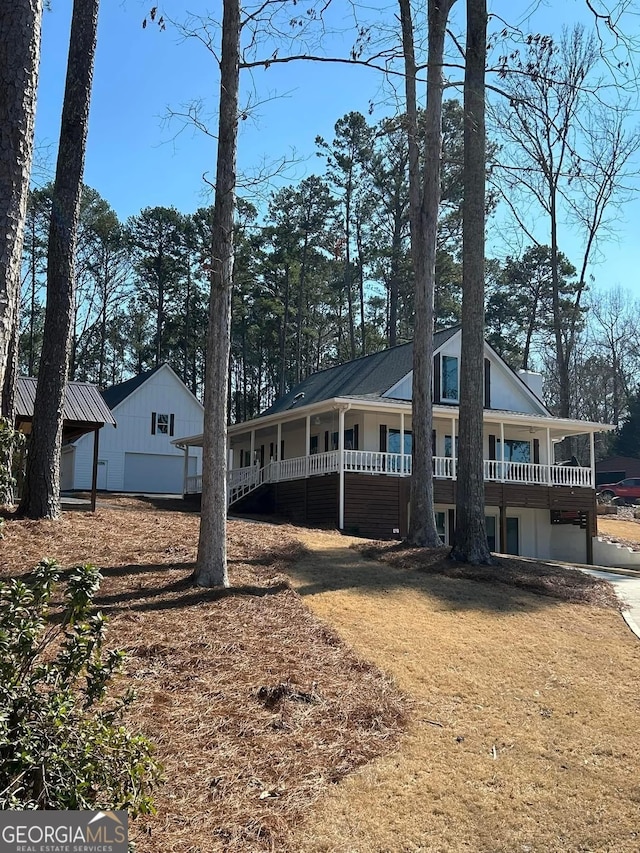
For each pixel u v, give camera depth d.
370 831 5.38
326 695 7.47
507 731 7.36
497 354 28.81
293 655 8.38
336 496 22.38
